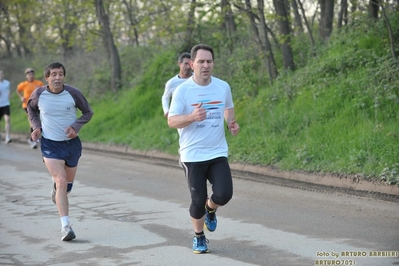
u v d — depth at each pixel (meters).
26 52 37.22
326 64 16.08
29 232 9.22
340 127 13.49
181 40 22.92
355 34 16.92
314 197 10.84
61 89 8.88
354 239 8.09
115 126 20.80
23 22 33.47
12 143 21.88
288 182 12.31
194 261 7.44
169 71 22.17
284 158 13.29
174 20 22.66
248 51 19.33
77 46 33.12
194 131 7.57
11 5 29.97
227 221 9.43
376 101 13.50
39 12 30.47
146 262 7.48
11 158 17.84
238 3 17.59
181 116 7.39
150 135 18.38
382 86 13.95
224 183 7.51
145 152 17.44
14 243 8.63
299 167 12.60
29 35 34.69
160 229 9.09
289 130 14.45
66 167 9.06
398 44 15.50
